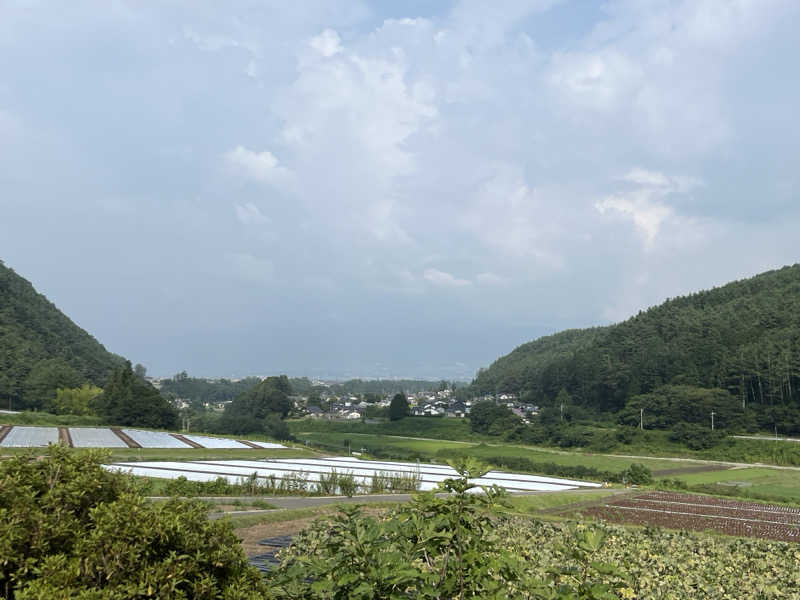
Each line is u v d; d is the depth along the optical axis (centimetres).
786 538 2931
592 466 8625
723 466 8631
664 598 1076
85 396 11438
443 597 525
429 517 562
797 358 12006
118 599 443
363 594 475
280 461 5969
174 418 10569
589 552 539
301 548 1331
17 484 512
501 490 567
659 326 17938
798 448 9362
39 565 466
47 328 16012
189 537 514
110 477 578
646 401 12569
